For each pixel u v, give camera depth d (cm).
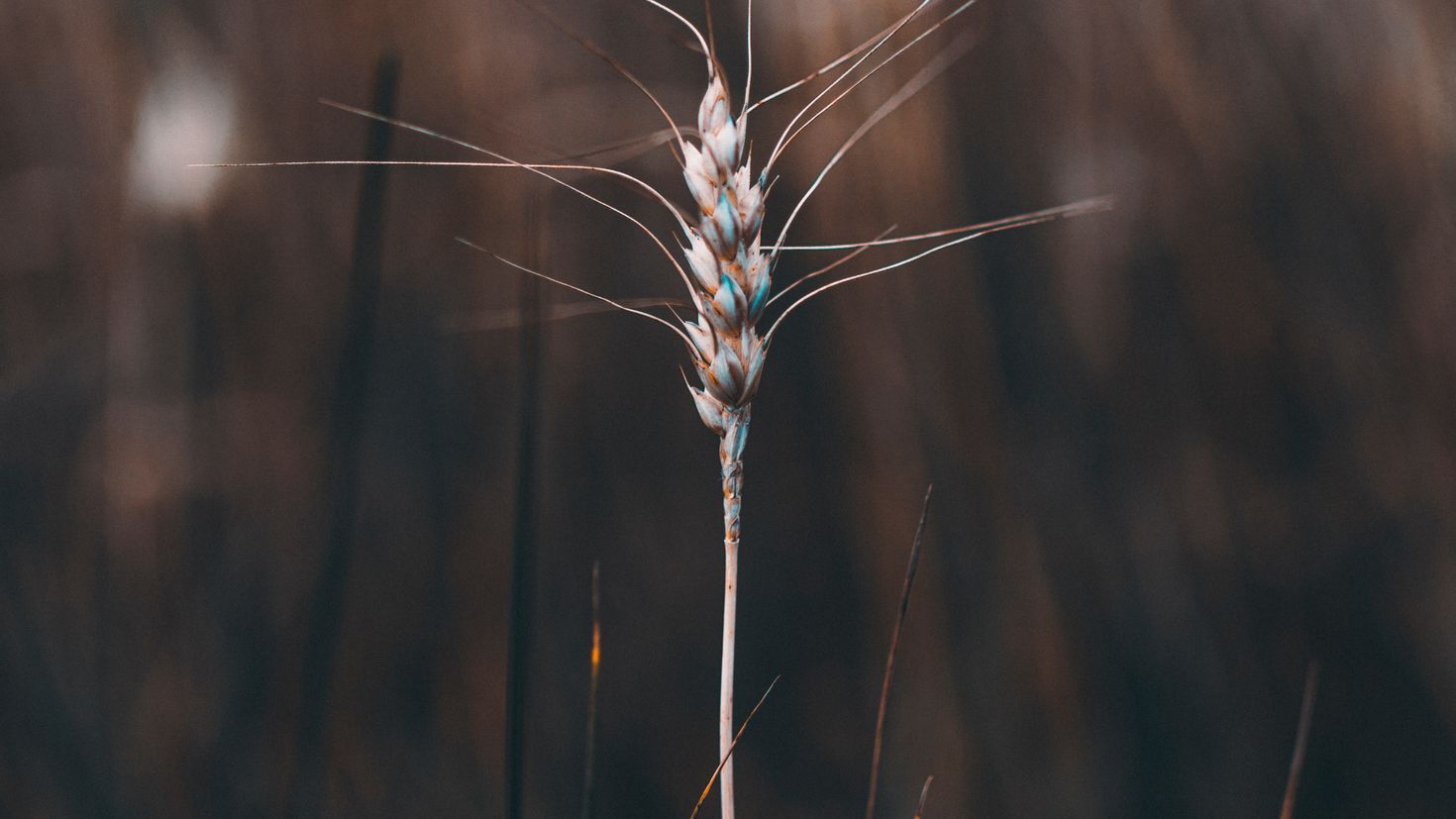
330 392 102
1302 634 111
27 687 90
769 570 117
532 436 64
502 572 110
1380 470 113
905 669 112
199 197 97
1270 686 110
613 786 108
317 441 102
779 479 117
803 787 111
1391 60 113
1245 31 116
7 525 96
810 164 112
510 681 63
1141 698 108
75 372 102
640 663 113
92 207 102
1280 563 112
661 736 112
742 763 112
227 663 95
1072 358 116
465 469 112
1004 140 116
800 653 115
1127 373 116
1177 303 116
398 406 110
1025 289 117
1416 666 108
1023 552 111
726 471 57
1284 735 107
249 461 101
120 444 99
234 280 102
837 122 110
